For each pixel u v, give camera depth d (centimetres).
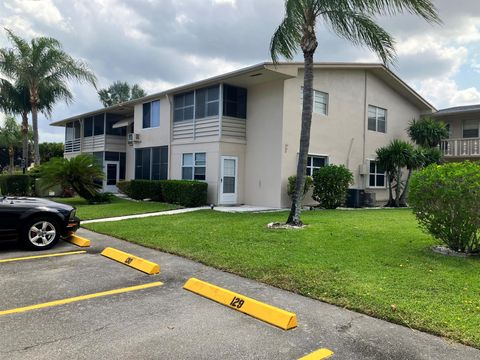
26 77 2244
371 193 1869
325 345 367
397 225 1053
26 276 595
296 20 992
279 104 1591
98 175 1747
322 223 1080
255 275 588
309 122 1013
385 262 648
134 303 480
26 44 2234
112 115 2525
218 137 1647
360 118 1945
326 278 559
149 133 2097
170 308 463
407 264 638
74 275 604
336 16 968
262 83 1664
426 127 2016
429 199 728
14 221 762
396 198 1884
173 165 1909
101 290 530
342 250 735
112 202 1808
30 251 779
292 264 635
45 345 364
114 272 623
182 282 570
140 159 2186
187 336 386
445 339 376
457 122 2266
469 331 384
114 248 800
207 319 430
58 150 4209
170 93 1888
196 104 1778
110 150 2516
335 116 1822
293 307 464
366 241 819
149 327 407
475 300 470
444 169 724
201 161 1739
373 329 401
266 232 920
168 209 1477
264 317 428
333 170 1602
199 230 957
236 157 1705
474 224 684
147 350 356
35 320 423
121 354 347
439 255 702
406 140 2206
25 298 495
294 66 1520
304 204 1675
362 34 984
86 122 2736
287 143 1599
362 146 1955
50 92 2367
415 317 420
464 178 686
